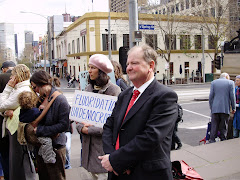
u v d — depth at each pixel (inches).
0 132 156.6
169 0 1294.3
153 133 71.2
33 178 136.9
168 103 74.6
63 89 1051.9
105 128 90.0
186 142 271.4
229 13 1141.7
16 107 135.3
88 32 1224.8
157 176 74.8
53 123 118.6
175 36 1350.9
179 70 1381.6
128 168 76.7
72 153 239.9
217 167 163.3
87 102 121.3
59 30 2297.0
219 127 232.7
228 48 299.0
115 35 1245.7
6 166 157.1
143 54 78.7
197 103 556.7
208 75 1290.6
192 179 121.5
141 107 76.7
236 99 236.8
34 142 117.8
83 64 1330.0
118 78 179.0
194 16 1283.2
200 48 1413.6
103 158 77.5
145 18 1241.4
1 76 163.5
